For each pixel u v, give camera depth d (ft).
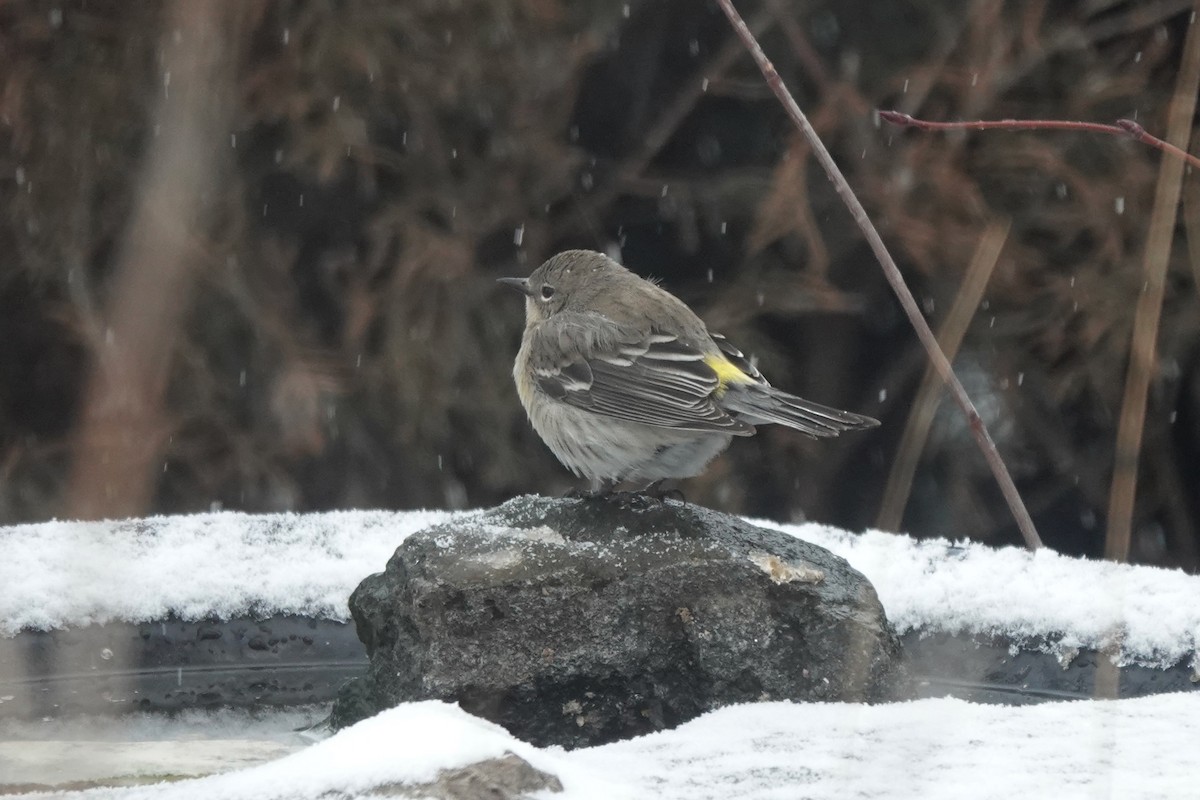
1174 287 48.67
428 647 17.97
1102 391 50.39
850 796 12.92
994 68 47.93
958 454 53.72
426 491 48.83
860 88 49.85
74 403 49.37
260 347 46.73
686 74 54.39
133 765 16.20
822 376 55.83
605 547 18.81
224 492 46.60
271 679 21.13
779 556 19.21
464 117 48.67
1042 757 14.17
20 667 20.11
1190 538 53.83
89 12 44.42
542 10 47.44
